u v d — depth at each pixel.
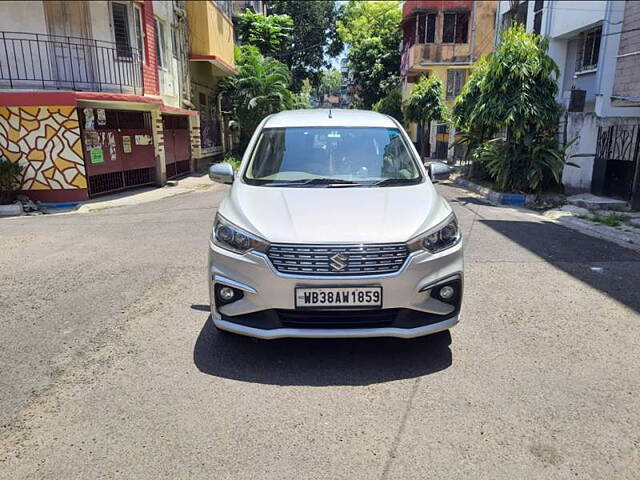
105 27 12.97
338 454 2.74
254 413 3.11
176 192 14.10
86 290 5.36
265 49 31.50
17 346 4.05
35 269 6.14
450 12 26.59
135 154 14.39
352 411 3.13
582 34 14.87
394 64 38.53
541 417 3.06
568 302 4.99
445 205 4.03
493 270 6.05
